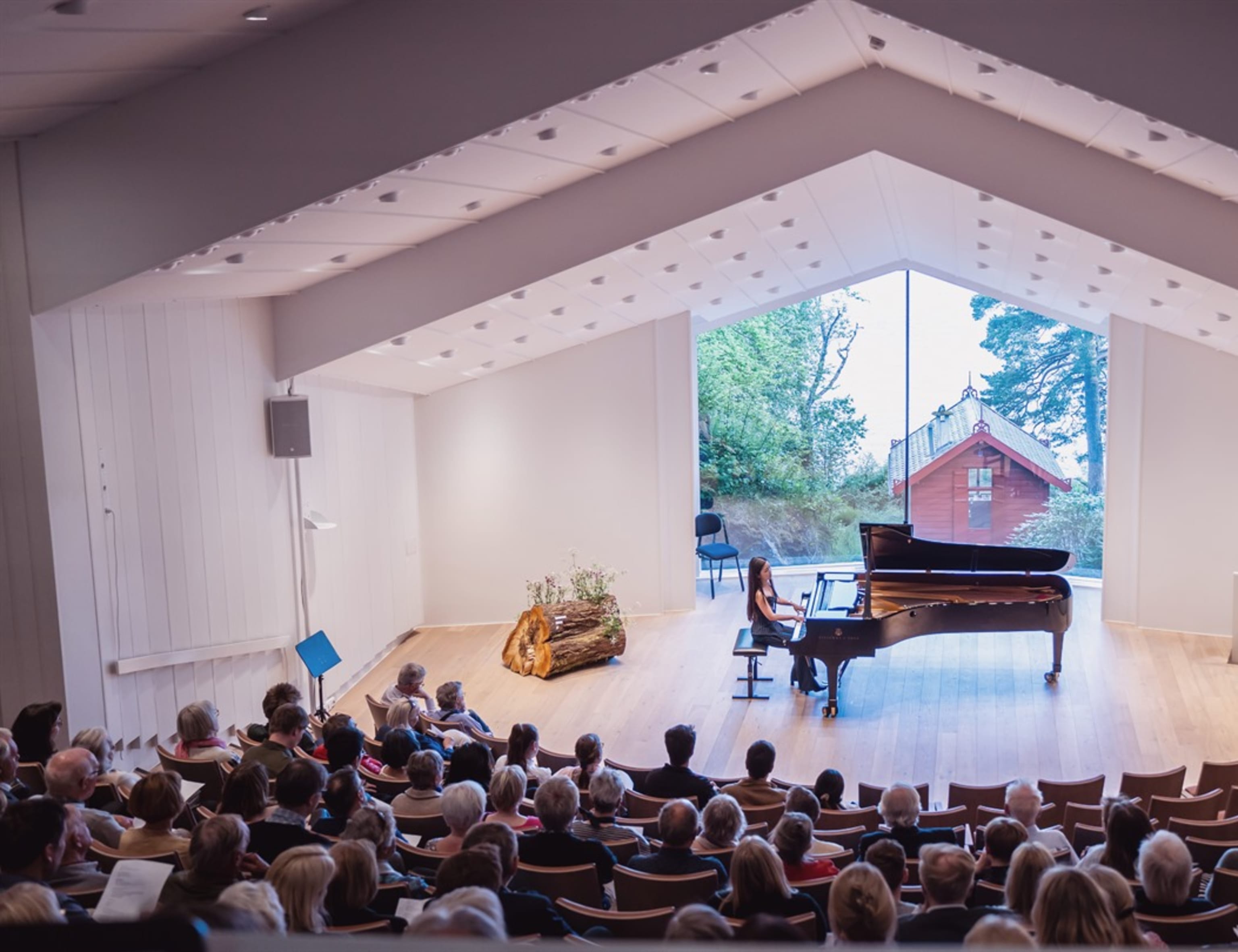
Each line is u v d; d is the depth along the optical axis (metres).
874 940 3.00
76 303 7.52
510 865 4.03
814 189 10.03
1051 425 14.95
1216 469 12.17
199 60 6.77
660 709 10.59
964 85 8.48
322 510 10.90
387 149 6.95
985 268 12.76
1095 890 2.65
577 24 6.80
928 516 15.55
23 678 7.73
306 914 3.13
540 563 13.75
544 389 13.52
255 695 9.92
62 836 3.64
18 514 7.58
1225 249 8.60
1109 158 8.78
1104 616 13.09
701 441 15.71
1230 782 7.00
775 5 6.70
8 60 5.48
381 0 6.83
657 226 9.62
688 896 4.34
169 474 8.88
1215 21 6.48
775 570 15.88
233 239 7.20
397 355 10.88
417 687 8.51
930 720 10.05
